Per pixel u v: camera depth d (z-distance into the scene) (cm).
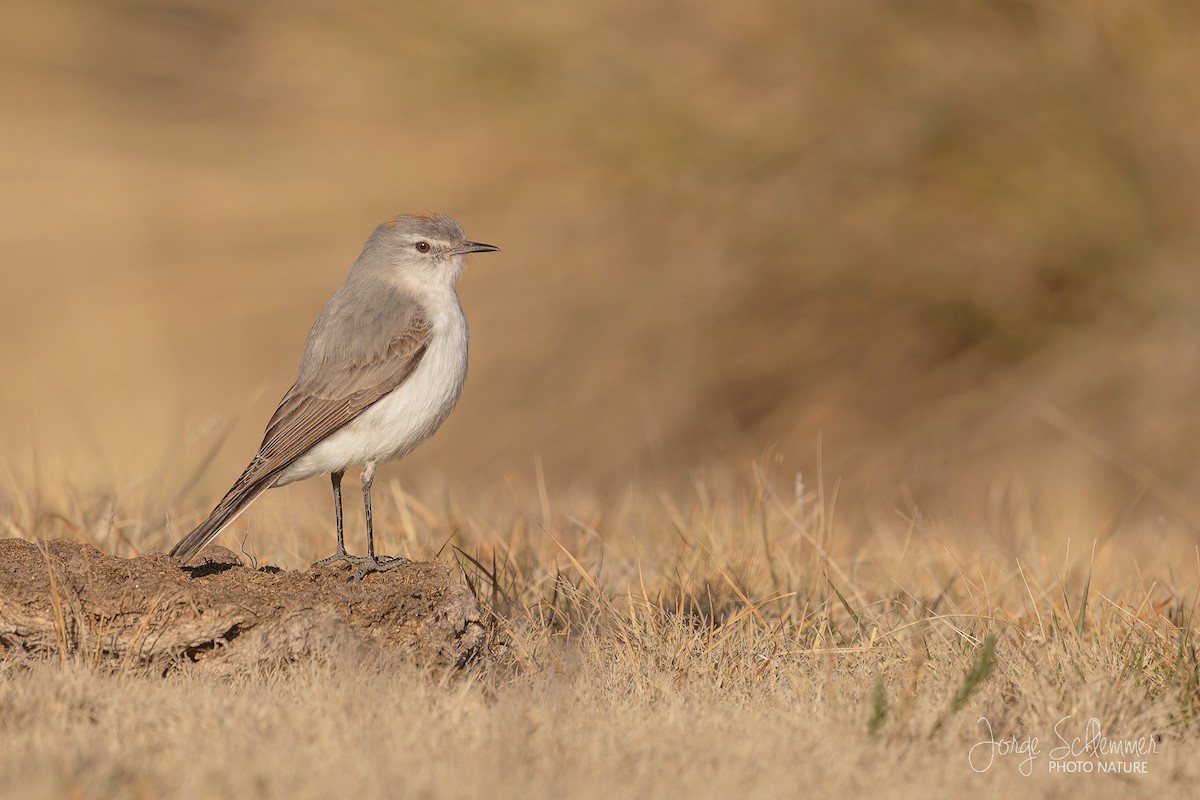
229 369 2319
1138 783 765
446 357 1142
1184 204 2066
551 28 2233
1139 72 2050
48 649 877
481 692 883
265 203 2386
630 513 1457
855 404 2198
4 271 2480
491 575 1078
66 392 2272
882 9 2086
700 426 2200
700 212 2180
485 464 2214
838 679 906
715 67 2162
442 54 2294
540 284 2239
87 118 2581
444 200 2275
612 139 2191
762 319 2208
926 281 2133
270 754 726
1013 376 2145
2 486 1413
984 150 2095
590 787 704
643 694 873
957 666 919
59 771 690
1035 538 1322
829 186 2127
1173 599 1093
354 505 1378
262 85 2452
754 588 1138
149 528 1267
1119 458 1922
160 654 877
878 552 1309
